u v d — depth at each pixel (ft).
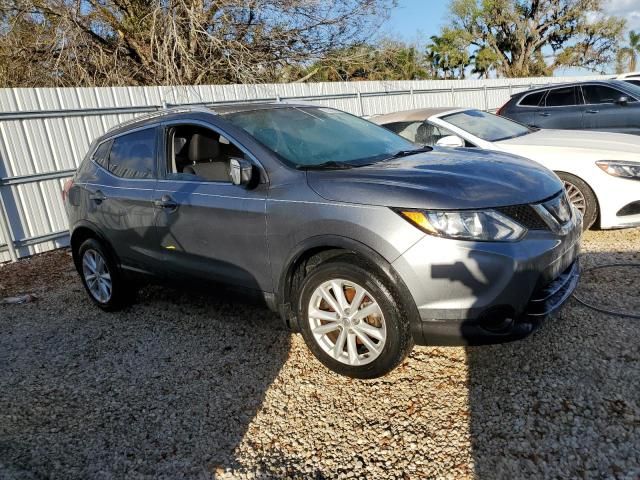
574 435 8.30
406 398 9.78
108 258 15.03
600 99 30.04
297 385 10.58
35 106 26.05
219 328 13.66
